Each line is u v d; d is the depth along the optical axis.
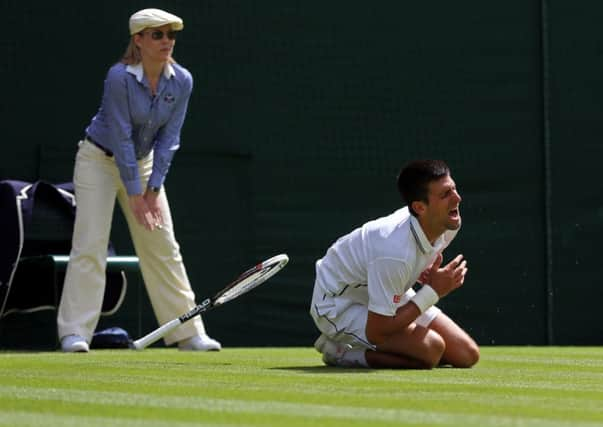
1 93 31.80
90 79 32.44
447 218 18.95
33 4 32.06
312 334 33.78
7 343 31.41
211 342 29.05
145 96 26.53
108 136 27.39
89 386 16.16
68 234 30.67
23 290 31.09
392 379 17.77
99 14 32.50
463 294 34.91
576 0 35.81
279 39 33.91
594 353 28.55
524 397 15.02
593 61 35.88
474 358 21.16
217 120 33.34
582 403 14.26
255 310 33.44
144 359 23.42
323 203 34.09
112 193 27.86
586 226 35.66
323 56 34.22
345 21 34.38
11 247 28.64
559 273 35.47
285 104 33.91
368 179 34.47
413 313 19.42
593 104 35.84
